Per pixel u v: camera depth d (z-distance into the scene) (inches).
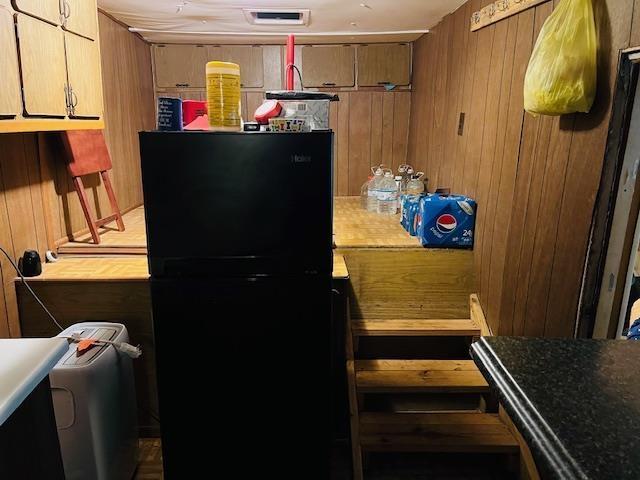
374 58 170.2
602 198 61.2
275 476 77.0
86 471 73.1
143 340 93.3
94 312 91.6
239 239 67.5
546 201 74.5
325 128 80.0
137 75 155.2
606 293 63.2
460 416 90.4
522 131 82.7
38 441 39.8
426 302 106.0
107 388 75.9
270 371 72.6
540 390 23.9
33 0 69.6
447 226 103.8
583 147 64.9
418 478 87.8
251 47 169.3
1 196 83.3
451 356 106.0
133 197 152.9
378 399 103.9
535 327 78.0
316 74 171.8
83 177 115.6
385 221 131.6
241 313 70.1
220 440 75.0
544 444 20.5
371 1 113.3
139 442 96.3
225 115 67.2
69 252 102.7
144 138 63.6
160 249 67.4
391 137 177.3
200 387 72.7
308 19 132.8
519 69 83.8
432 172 143.1
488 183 97.7
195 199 65.9
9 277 86.3
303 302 70.2
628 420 21.5
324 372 73.0
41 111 72.2
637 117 57.3
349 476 88.8
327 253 68.7
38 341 41.0
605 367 26.2
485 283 99.1
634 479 18.1
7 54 63.4
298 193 66.4
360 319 105.6
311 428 75.1
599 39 60.7
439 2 113.0
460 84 117.4
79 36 85.4
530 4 78.7
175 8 120.0
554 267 72.2
